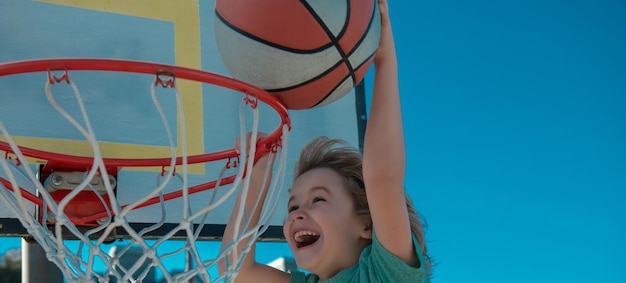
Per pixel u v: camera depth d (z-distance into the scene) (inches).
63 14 124.3
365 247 93.7
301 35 79.9
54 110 118.4
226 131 125.3
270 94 84.4
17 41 121.0
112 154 118.5
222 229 119.5
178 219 118.0
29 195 104.0
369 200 88.0
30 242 114.3
